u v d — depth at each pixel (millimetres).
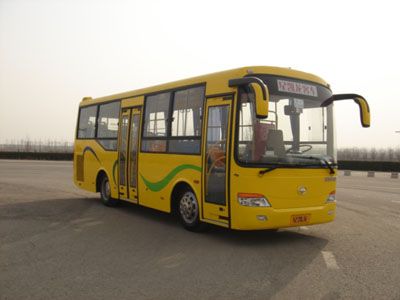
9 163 36500
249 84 6793
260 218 7133
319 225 9562
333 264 6281
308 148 7801
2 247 7133
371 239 8086
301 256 6750
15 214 10375
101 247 7219
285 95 7672
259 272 5848
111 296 4863
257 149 7199
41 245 7305
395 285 5340
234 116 7414
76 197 14016
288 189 7387
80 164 13641
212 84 8078
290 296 4906
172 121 9211
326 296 4914
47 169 28422
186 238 8008
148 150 9969
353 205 13203
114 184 11477
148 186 9914
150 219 10094
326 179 7887
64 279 5469
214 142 7867
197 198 8281
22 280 5422
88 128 13250
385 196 15969
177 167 8867
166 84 9617
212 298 4824
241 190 7207
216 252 6957
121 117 11305
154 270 5895
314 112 8039
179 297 4848
